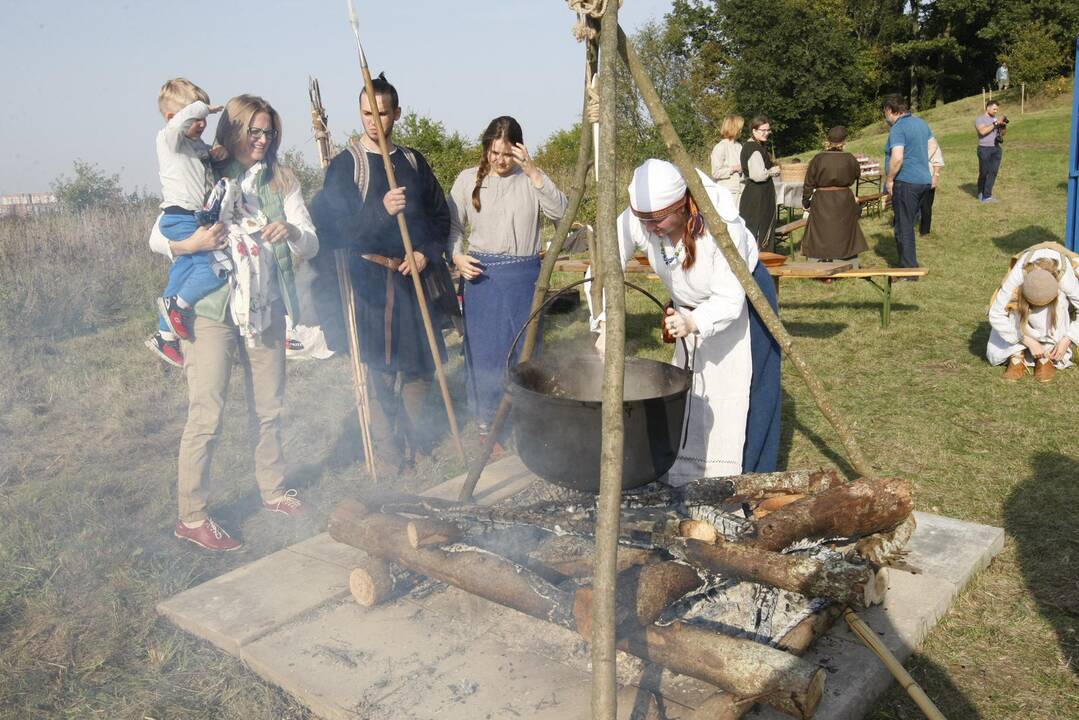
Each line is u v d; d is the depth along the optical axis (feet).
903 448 15.64
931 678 8.88
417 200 14.74
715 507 10.06
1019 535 11.93
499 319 15.44
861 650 8.88
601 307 11.75
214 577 11.70
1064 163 53.83
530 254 15.48
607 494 7.20
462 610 10.09
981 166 44.27
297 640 9.63
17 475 15.98
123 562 12.05
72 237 36.73
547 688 8.54
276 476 13.62
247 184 11.81
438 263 15.17
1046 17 159.53
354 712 8.27
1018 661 9.09
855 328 25.03
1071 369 19.62
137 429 18.56
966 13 170.50
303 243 12.44
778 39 162.30
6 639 10.16
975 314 25.75
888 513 9.23
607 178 7.96
